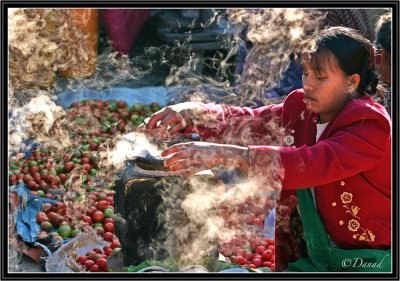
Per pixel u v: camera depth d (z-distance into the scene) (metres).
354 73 2.47
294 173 2.33
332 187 2.52
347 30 2.53
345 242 2.58
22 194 3.71
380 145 2.41
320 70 2.46
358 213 2.52
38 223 3.54
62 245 3.32
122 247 2.82
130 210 2.69
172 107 2.76
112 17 5.32
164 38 5.75
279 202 2.68
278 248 2.71
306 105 2.57
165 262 2.72
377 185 2.49
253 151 2.31
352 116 2.42
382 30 2.74
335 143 2.38
